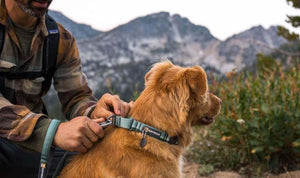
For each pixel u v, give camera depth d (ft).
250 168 14.02
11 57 8.04
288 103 14.02
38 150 7.00
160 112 8.00
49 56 8.66
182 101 8.00
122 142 7.52
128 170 7.25
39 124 7.04
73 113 9.43
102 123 7.62
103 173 7.20
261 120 14.07
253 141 13.71
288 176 12.55
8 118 7.02
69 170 7.66
